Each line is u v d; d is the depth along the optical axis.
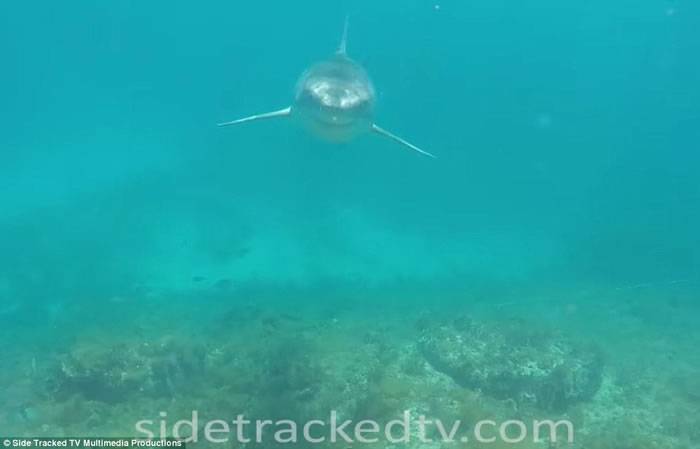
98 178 26.97
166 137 34.50
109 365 9.79
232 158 27.61
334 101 8.23
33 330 13.10
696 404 10.64
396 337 12.43
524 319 13.45
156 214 21.34
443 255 19.75
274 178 24.92
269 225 20.56
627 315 15.55
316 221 21.23
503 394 10.03
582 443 8.88
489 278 17.98
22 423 9.03
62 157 31.50
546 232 23.27
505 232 22.70
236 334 12.42
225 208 21.78
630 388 11.01
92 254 18.31
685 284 18.42
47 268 17.30
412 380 10.41
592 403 10.40
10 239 19.78
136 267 17.34
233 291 15.55
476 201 25.83
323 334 12.53
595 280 18.58
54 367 10.35
